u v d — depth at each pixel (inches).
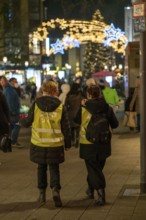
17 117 646.5
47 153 334.6
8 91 637.9
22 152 617.3
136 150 623.2
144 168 372.5
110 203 346.3
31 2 3208.7
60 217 311.7
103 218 307.6
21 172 476.4
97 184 340.8
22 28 2294.5
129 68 1095.6
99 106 342.3
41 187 347.9
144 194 370.9
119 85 1898.4
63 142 340.8
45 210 330.0
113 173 462.0
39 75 2539.4
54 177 339.9
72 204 346.0
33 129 340.5
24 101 1852.9
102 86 898.1
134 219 304.0
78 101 645.3
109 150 346.9
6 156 582.2
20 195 377.1
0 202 354.9
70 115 646.5
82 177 445.4
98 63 3860.7
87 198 362.9
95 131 338.6
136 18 375.2
